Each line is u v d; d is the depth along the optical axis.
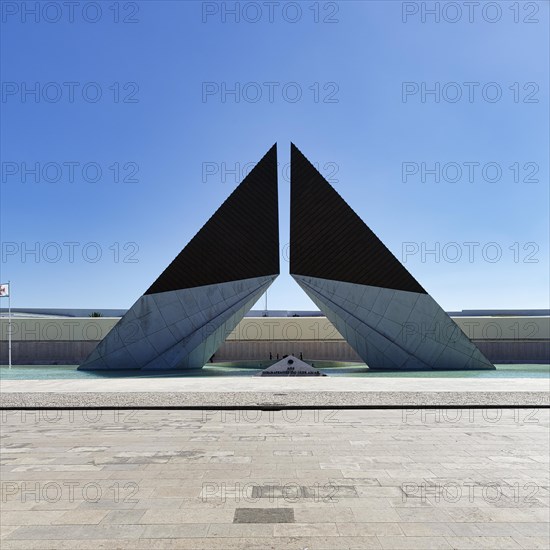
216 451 7.15
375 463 6.48
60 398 12.27
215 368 24.70
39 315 56.28
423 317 21.17
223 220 21.56
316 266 21.44
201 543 4.08
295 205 21.84
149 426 9.13
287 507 4.88
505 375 19.08
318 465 6.39
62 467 6.30
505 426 9.07
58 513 4.73
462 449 7.25
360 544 4.05
